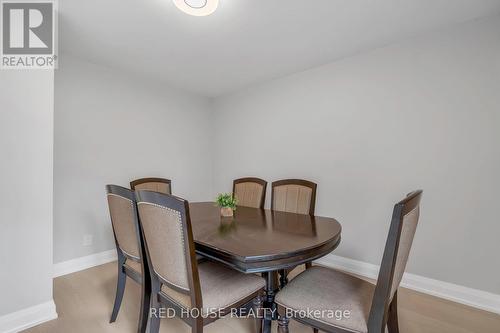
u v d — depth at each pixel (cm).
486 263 194
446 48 210
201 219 194
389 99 239
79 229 265
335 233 156
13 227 164
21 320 166
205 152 404
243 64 282
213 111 413
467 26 200
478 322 176
